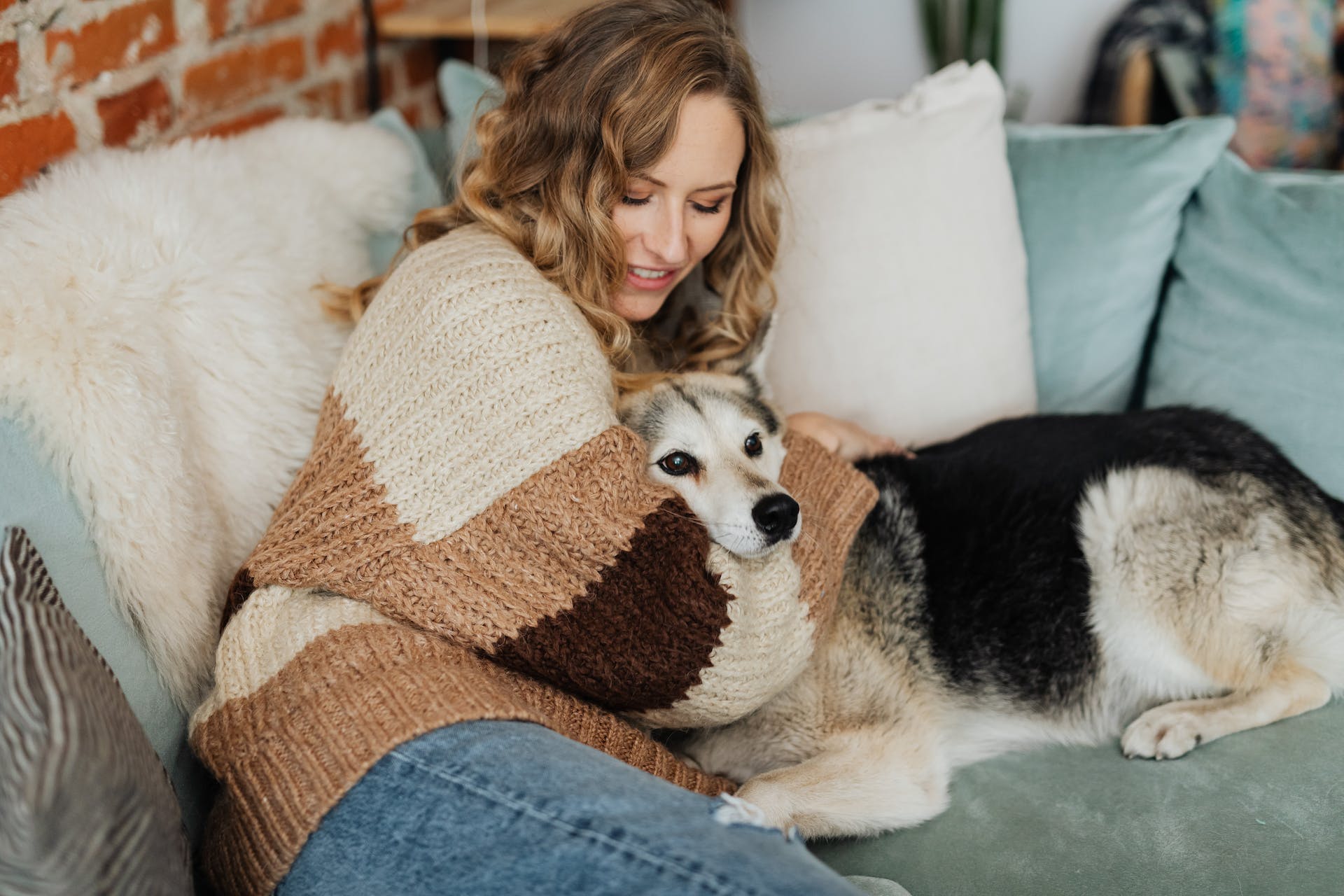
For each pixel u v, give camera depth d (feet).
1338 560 5.39
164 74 6.12
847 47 13.35
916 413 6.23
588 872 2.78
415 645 3.71
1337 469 5.69
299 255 5.17
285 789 3.33
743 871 2.72
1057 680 5.39
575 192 4.84
